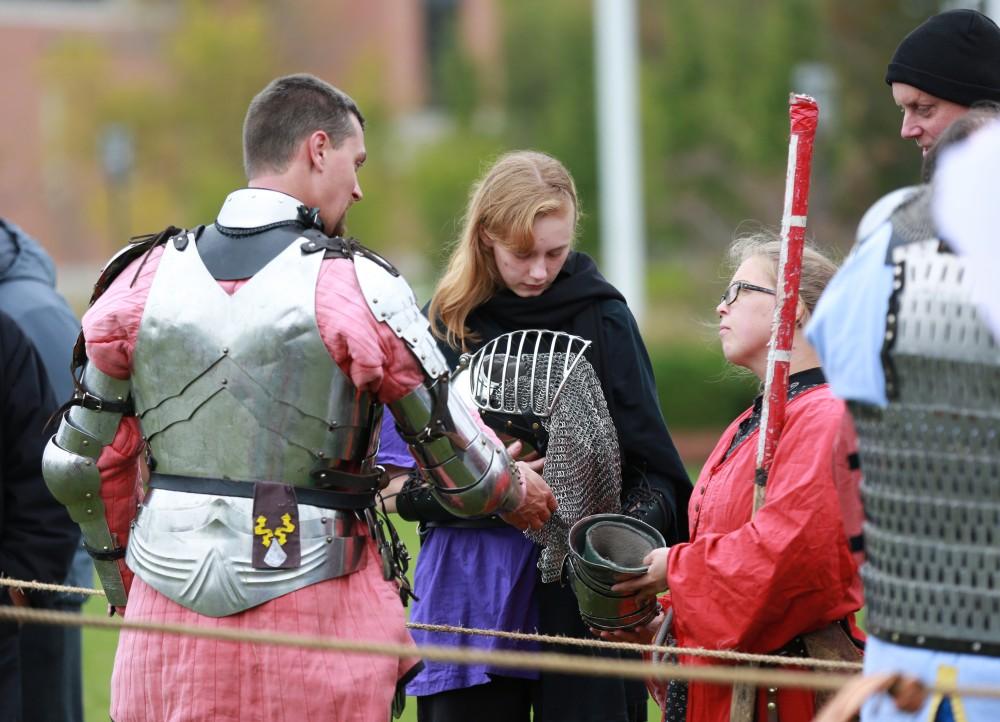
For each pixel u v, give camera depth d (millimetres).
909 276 9602
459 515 13062
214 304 12227
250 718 11977
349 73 129000
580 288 15180
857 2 81500
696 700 13094
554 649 14805
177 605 12180
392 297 12266
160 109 121750
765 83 98250
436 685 14836
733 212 103500
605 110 71875
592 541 13633
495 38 133000
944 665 9312
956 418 9297
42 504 16250
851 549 10766
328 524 12250
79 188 135000
